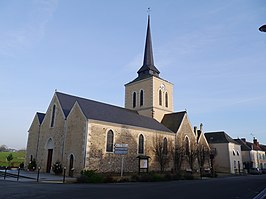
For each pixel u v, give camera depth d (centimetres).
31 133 2852
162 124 3269
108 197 933
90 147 2072
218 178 2662
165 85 3662
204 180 2227
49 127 2578
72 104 2631
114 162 2258
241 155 4862
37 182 1560
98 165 2108
